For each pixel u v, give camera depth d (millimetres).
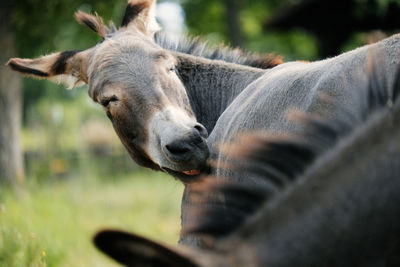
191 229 5738
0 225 16812
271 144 5594
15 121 31656
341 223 5098
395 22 37188
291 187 5301
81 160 49125
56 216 24719
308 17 45125
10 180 30734
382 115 5383
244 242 5059
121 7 37594
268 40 68312
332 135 5484
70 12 35531
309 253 5059
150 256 4684
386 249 5098
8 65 12500
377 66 6441
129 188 40469
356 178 5184
